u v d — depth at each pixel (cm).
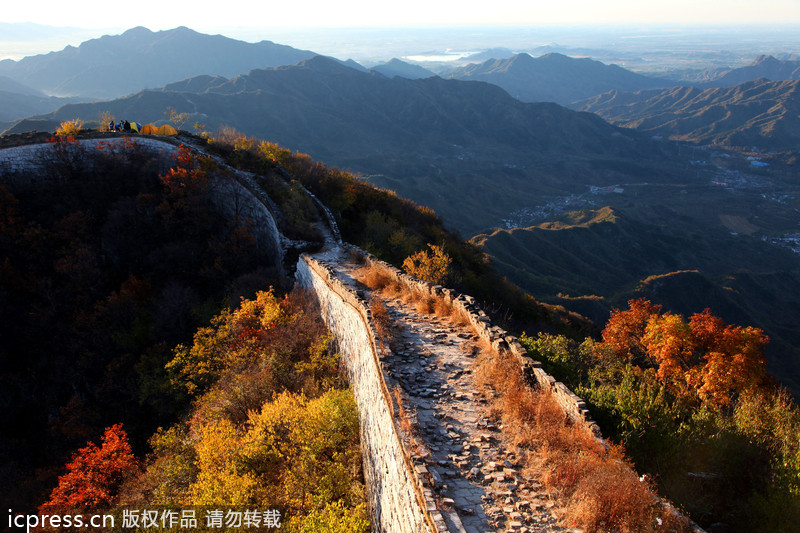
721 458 815
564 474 720
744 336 1420
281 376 1541
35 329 2319
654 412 887
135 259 2717
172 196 2875
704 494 767
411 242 2981
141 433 1927
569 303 7669
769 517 704
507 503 680
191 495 1134
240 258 2683
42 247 2598
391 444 825
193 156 3034
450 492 697
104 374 2169
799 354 6456
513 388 952
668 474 796
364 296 1612
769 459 802
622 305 8744
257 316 1967
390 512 801
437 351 1168
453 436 833
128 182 3008
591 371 1215
